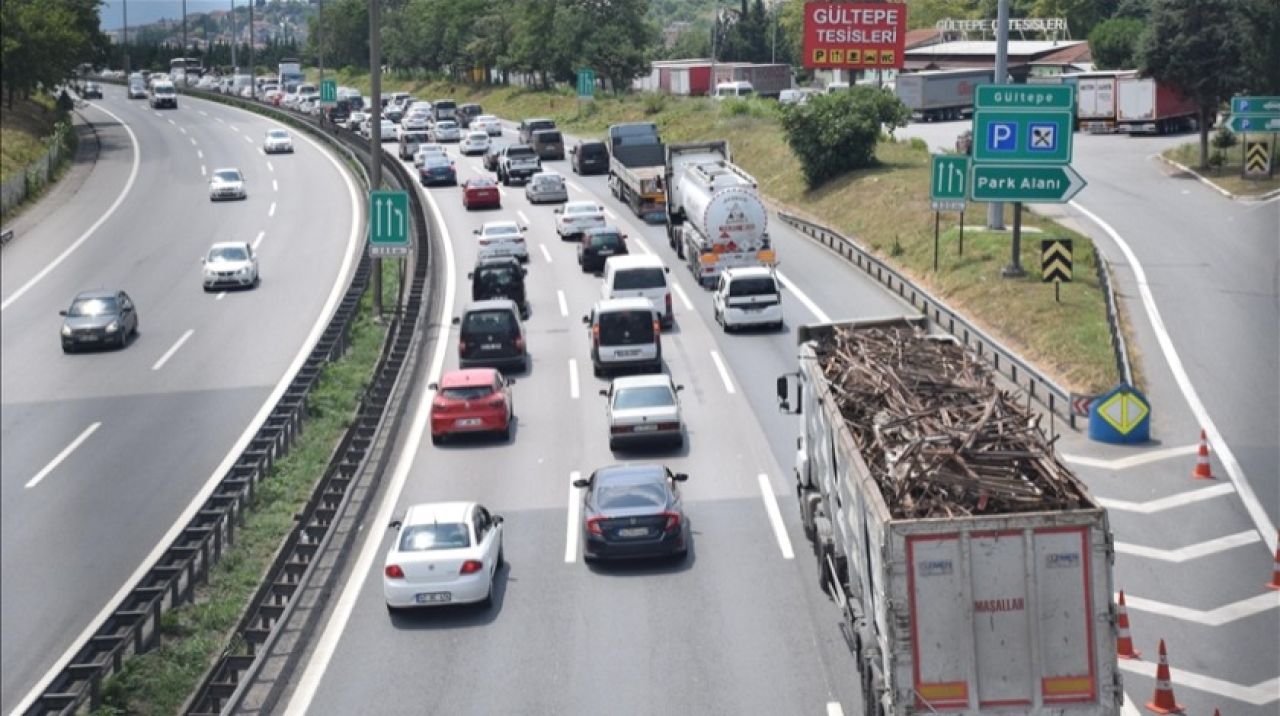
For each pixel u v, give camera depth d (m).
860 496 17.00
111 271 57.06
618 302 38.38
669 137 92.88
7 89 97.25
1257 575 22.64
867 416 19.42
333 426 33.28
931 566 14.74
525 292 50.16
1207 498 26.59
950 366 21.25
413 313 43.69
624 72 120.44
